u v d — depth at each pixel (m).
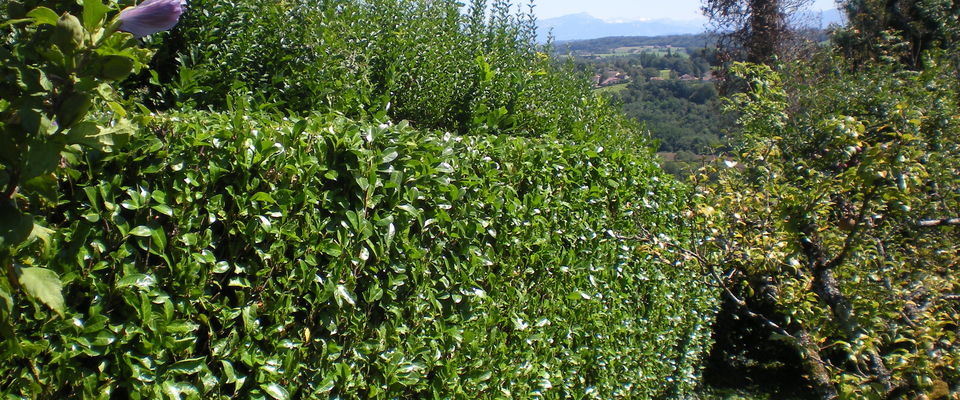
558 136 6.97
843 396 2.99
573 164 5.03
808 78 6.87
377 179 3.16
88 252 2.22
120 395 2.41
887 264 3.75
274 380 2.78
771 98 5.70
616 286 5.59
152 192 2.36
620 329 5.66
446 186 3.53
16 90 1.49
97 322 2.23
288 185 2.79
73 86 1.48
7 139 1.47
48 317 2.13
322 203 2.94
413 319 3.46
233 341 2.63
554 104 7.23
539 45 7.74
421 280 3.43
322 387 2.95
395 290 3.30
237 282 2.61
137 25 1.54
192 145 2.48
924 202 3.87
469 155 3.89
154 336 2.39
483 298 3.94
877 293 3.35
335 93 4.82
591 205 5.21
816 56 8.05
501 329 4.21
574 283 4.95
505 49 6.90
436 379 3.60
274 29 4.65
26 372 2.09
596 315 5.23
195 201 2.50
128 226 2.31
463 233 3.68
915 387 2.89
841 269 3.56
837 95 5.94
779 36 16.12
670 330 6.90
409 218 3.31
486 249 3.95
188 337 2.52
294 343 2.86
